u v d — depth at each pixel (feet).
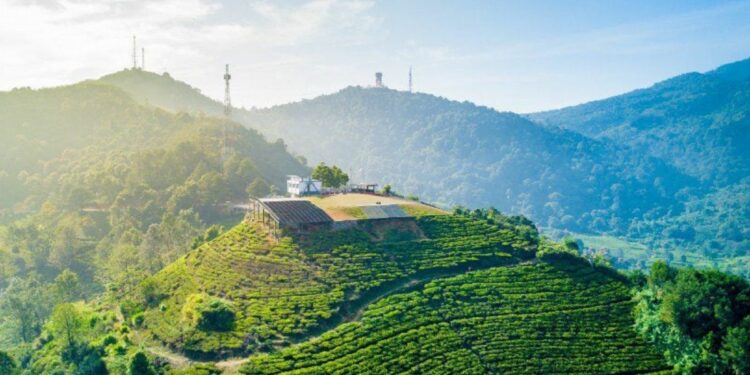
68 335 362.53
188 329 344.49
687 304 355.97
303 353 320.70
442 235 480.23
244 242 447.83
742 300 350.64
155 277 438.81
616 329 383.04
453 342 349.82
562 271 442.09
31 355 397.80
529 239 493.77
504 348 352.28
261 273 401.70
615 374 345.31
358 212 494.18
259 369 304.30
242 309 362.74
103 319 410.93
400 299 384.47
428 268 428.97
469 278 417.90
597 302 409.08
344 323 359.05
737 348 326.65
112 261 562.66
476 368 331.98
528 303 397.19
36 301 499.92
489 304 391.24
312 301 370.53
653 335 372.58
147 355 327.26
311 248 430.20
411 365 326.24
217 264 423.23
